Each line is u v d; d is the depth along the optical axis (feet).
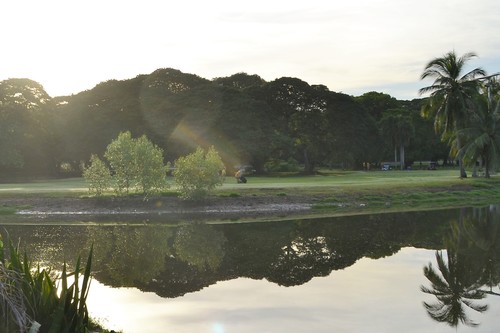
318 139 284.82
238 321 41.29
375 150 307.17
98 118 263.90
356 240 83.76
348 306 45.73
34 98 263.29
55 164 273.13
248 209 123.95
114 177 130.00
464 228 95.81
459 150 182.09
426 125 365.81
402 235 88.17
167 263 66.23
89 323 38.17
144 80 283.79
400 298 48.47
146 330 38.37
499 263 64.90
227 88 274.36
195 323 40.70
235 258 69.51
